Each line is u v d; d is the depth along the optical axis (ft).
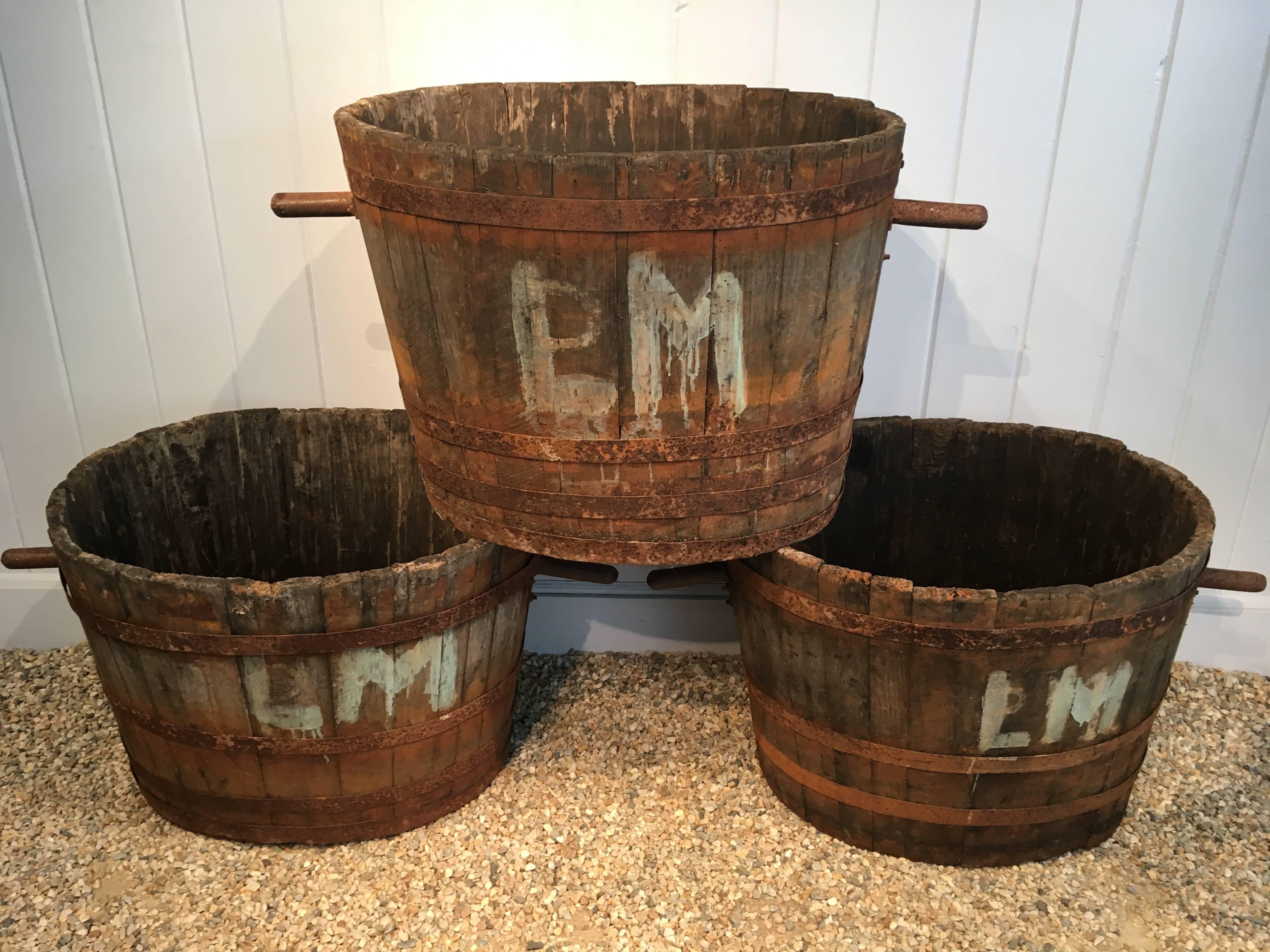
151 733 5.61
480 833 6.02
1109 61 6.32
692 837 6.01
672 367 4.67
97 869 5.75
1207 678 7.62
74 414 7.36
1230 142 6.45
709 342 4.64
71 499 5.87
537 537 5.16
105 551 6.23
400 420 6.97
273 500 7.15
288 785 5.64
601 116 6.23
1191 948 5.34
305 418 7.01
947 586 7.43
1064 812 5.65
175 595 5.02
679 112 6.21
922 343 7.10
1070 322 6.98
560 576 6.15
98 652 5.50
